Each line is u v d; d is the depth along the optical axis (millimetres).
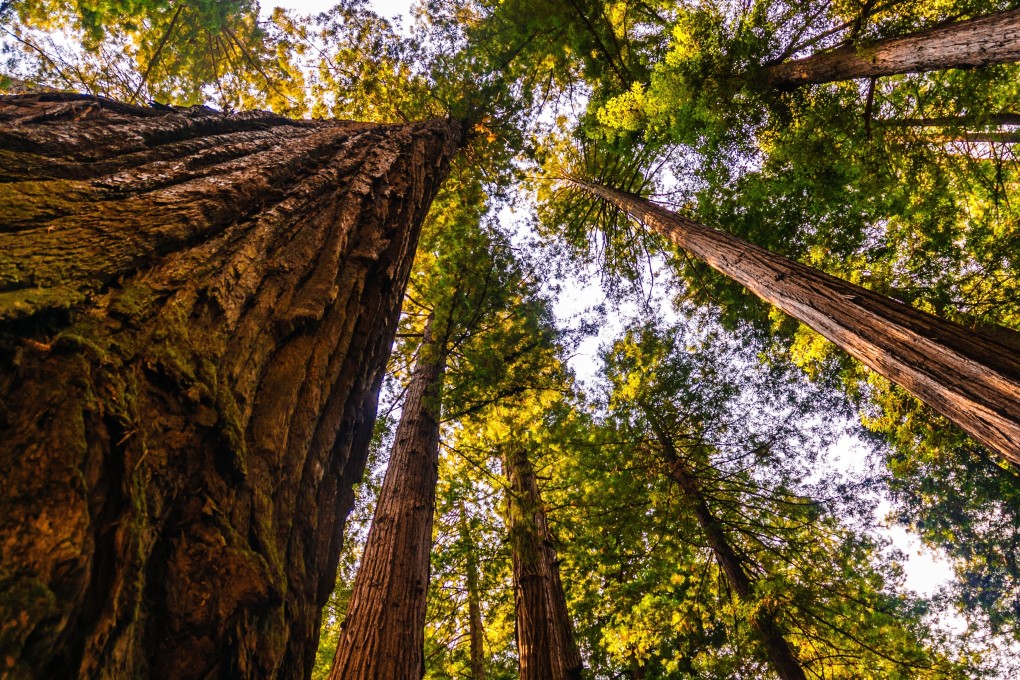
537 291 7102
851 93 7238
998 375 2959
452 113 7953
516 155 10016
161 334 1153
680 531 8305
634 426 9336
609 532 8102
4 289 934
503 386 5504
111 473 884
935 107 6996
